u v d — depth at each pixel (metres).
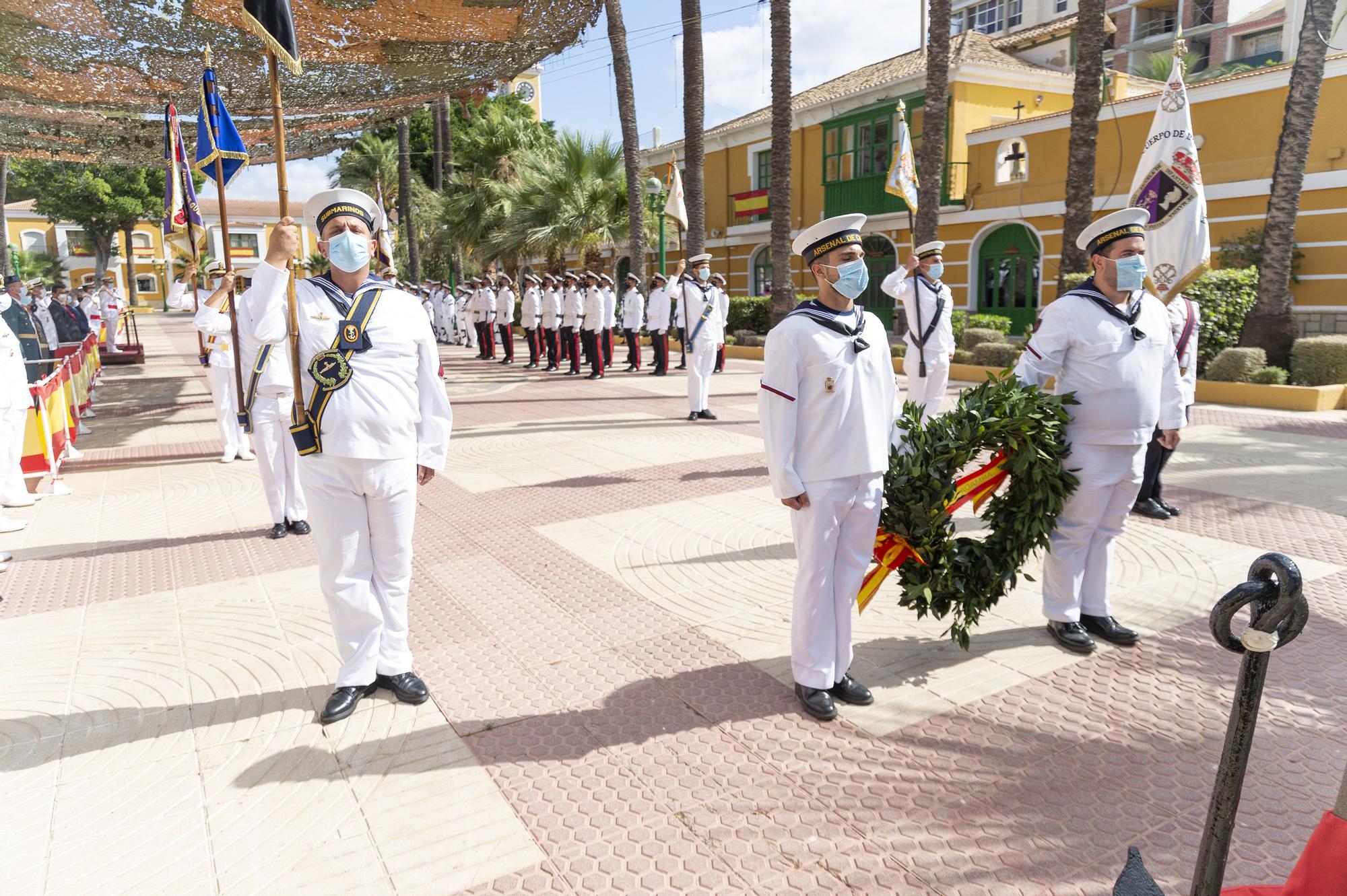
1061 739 3.34
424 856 2.74
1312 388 10.53
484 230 26.34
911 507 3.66
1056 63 22.55
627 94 19.41
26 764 3.31
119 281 61.00
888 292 8.98
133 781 3.18
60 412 8.48
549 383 15.63
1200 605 4.60
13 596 5.09
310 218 3.54
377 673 3.79
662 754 3.30
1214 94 15.62
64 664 4.18
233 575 5.41
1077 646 4.08
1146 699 3.64
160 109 9.82
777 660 4.07
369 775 3.20
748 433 9.95
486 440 9.88
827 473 3.42
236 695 3.83
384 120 11.94
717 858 2.71
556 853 2.75
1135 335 3.88
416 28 8.16
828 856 2.71
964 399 3.95
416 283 28.05
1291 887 1.82
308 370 3.42
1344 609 4.46
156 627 4.61
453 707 3.69
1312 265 14.72
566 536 6.08
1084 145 12.95
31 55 7.98
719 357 16.34
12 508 7.12
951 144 20.58
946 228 21.09
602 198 23.03
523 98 32.56
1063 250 13.37
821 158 24.48
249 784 3.15
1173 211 5.50
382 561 3.68
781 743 3.37
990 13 37.09
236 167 5.17
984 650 4.15
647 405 12.42
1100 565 4.18
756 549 5.66
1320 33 11.23
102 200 48.22
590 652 4.20
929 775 3.13
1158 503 6.24
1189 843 2.71
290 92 9.58
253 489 7.71
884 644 4.26
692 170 18.44
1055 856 2.68
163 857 2.76
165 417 12.06
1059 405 3.84
